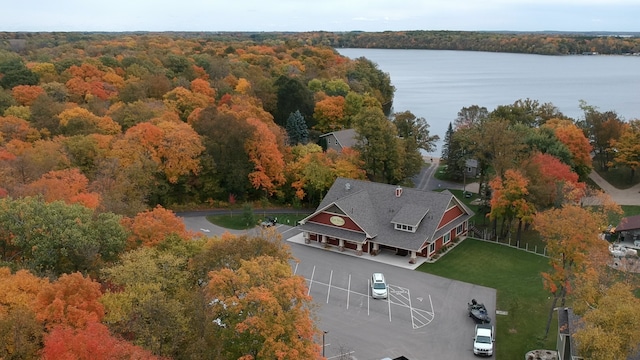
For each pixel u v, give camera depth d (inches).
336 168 3014.3
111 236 1637.6
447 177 3887.8
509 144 2736.2
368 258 2372.0
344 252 2438.5
